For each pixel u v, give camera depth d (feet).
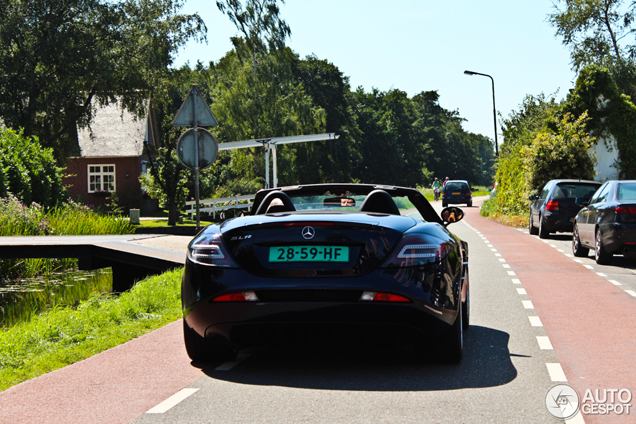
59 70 125.59
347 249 16.29
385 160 349.41
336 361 18.66
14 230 61.46
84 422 13.34
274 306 16.14
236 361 18.75
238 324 16.44
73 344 21.54
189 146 35.40
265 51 181.27
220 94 194.29
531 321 25.07
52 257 46.26
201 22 139.03
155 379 16.74
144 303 28.25
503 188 112.47
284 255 16.38
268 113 185.16
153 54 132.16
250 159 184.75
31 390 15.80
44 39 121.90
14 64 119.75
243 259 16.56
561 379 16.58
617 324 24.40
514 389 15.64
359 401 14.62
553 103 123.34
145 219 125.29
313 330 16.34
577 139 92.22
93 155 155.94
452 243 18.10
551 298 30.89
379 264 16.20
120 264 44.98
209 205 118.21
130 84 131.64
